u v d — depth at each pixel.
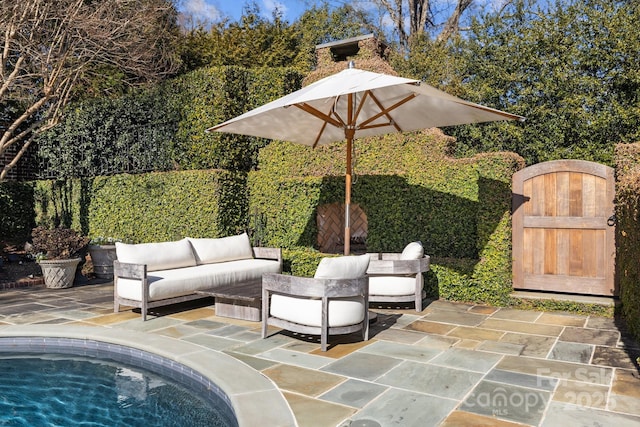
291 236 9.45
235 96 10.70
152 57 13.54
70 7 9.41
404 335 5.52
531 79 10.29
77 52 10.84
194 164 10.62
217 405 4.00
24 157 13.57
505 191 7.21
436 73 11.79
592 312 6.51
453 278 7.48
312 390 3.83
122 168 11.80
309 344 5.17
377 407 3.50
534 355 4.76
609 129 9.38
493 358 4.66
